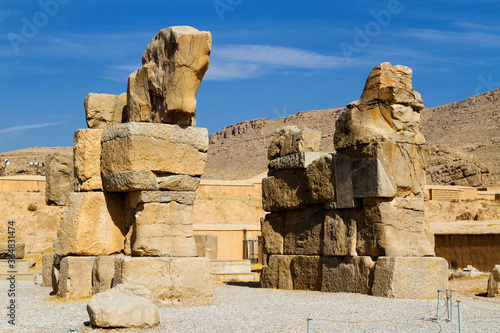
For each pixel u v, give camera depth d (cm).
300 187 1454
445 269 1213
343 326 862
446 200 4856
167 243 1108
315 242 1415
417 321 915
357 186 1273
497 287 1250
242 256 3166
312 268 1405
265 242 1584
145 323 830
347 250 1296
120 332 809
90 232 1183
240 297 1238
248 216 3962
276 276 1515
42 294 1315
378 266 1209
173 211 1129
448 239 2053
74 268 1172
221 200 4053
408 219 1249
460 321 812
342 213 1334
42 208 3616
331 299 1175
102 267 1118
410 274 1183
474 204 4622
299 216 1484
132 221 1177
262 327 840
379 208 1233
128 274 1021
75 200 1204
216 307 1041
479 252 1947
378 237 1232
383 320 909
